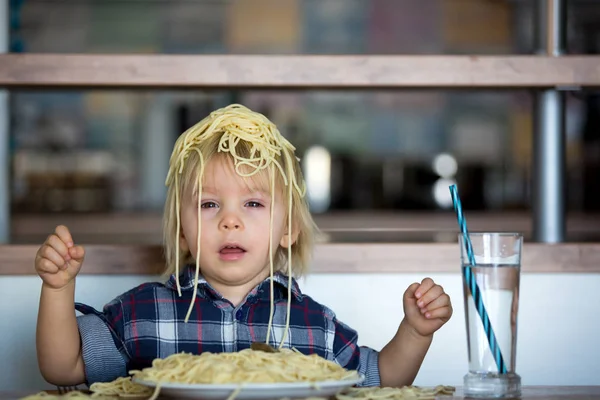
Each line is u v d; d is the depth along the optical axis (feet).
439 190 15.21
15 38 7.63
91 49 15.89
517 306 3.84
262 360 3.60
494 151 15.98
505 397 3.77
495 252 3.84
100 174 15.14
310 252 5.28
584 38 15.23
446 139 16.06
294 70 5.59
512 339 3.83
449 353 5.80
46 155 14.97
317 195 15.24
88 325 4.69
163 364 3.61
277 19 16.24
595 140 14.79
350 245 5.68
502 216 13.89
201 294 4.89
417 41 16.35
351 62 5.61
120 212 14.14
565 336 5.80
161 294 4.91
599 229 13.82
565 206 5.93
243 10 16.19
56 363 4.43
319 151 15.37
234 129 4.62
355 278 5.74
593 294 5.80
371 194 15.42
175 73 5.57
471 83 5.64
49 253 4.11
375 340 5.74
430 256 5.72
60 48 15.83
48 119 15.31
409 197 15.34
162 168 15.49
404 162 15.58
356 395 3.73
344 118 16.06
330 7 16.30
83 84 5.60
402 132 16.10
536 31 5.96
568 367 5.80
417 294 4.47
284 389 3.26
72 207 14.85
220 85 5.63
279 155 4.75
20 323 5.67
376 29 16.33
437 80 5.63
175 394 3.34
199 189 4.49
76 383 4.64
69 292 4.36
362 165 15.64
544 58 5.66
